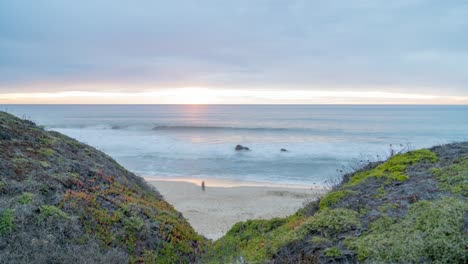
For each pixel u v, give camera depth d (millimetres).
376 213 4578
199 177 22047
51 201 5695
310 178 21562
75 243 4891
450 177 5109
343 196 5812
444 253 3098
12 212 4844
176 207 14391
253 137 41438
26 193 5441
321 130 48281
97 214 5883
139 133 45594
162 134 44625
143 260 5270
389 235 3781
